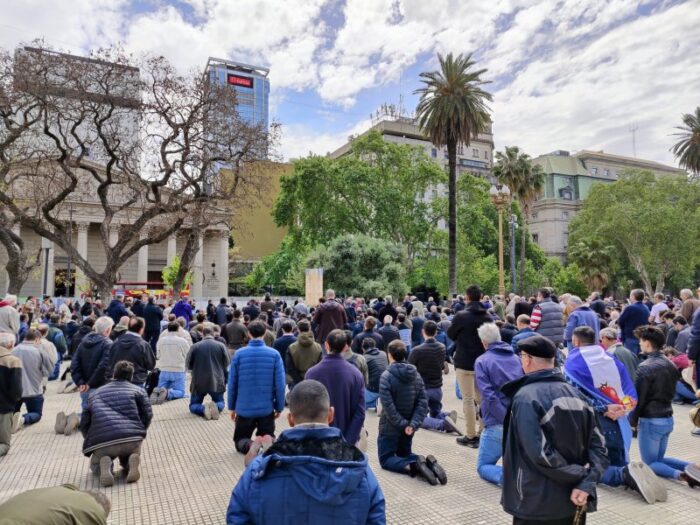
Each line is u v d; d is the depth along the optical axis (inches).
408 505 178.1
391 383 211.9
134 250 785.6
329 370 185.5
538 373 113.7
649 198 2144.4
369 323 376.8
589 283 2041.1
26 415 303.4
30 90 681.0
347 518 77.0
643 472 183.0
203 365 319.6
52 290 1656.0
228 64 4916.3
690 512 171.6
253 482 80.0
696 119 1636.3
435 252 1840.6
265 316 514.6
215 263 2118.6
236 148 824.3
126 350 284.4
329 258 1449.3
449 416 297.4
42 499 81.3
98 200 1716.3
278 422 310.7
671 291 2687.0
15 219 748.6
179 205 789.2
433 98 1130.7
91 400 207.5
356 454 83.1
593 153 3688.5
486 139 3363.7
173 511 176.2
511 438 111.7
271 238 2628.0
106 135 781.3
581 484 101.3
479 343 254.7
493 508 175.8
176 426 295.6
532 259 2289.6
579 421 106.2
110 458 200.8
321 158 1681.8
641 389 205.3
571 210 3533.5
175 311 621.3
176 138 778.8
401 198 1657.2
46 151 768.9
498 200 1095.6
